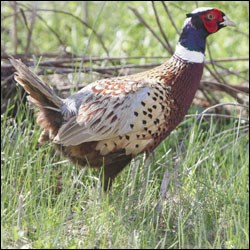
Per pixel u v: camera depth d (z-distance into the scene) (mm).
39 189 13469
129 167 14156
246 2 20938
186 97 13508
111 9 23312
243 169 14078
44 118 13258
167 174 13367
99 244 11930
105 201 12656
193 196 13328
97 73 17516
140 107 12875
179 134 16469
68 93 17125
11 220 12289
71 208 13172
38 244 11398
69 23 23109
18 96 16500
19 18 20219
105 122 12820
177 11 22125
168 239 12289
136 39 22141
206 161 14398
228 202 13070
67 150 13234
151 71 13539
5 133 14484
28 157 14164
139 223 12445
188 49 13586
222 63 21359
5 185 12984
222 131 16250
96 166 13375
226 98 18703
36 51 20156
